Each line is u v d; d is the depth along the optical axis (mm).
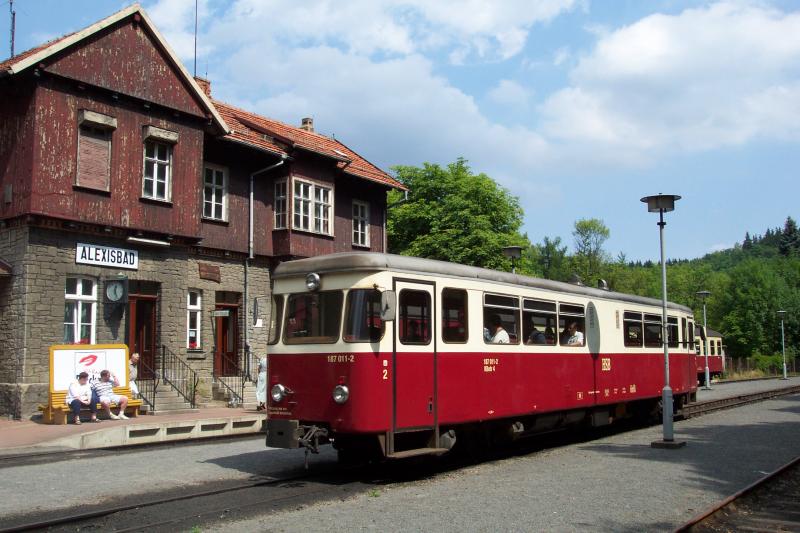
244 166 24688
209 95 26875
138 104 20391
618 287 79938
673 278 96938
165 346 20766
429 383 11469
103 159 19578
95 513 8469
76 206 18766
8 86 18594
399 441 11219
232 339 24266
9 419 17562
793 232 165000
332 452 14016
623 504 9023
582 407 16094
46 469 11812
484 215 42094
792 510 9391
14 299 18062
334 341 10938
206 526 7953
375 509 8727
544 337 14625
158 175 21094
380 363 10742
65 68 18609
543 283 14859
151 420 17094
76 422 16734
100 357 18031
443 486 10305
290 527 7852
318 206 26578
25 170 18109
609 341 17312
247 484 10492
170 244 21062
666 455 13469
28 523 8070
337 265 11180
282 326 11672
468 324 12453
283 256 25000
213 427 17062
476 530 7680
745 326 85750
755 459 13000
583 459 13008
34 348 17859
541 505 8922
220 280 23594
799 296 86250
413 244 42344
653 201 15430
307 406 11133
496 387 12930
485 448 13086
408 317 11297
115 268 19750
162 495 9688
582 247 80188
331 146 30312
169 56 21109
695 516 8453
